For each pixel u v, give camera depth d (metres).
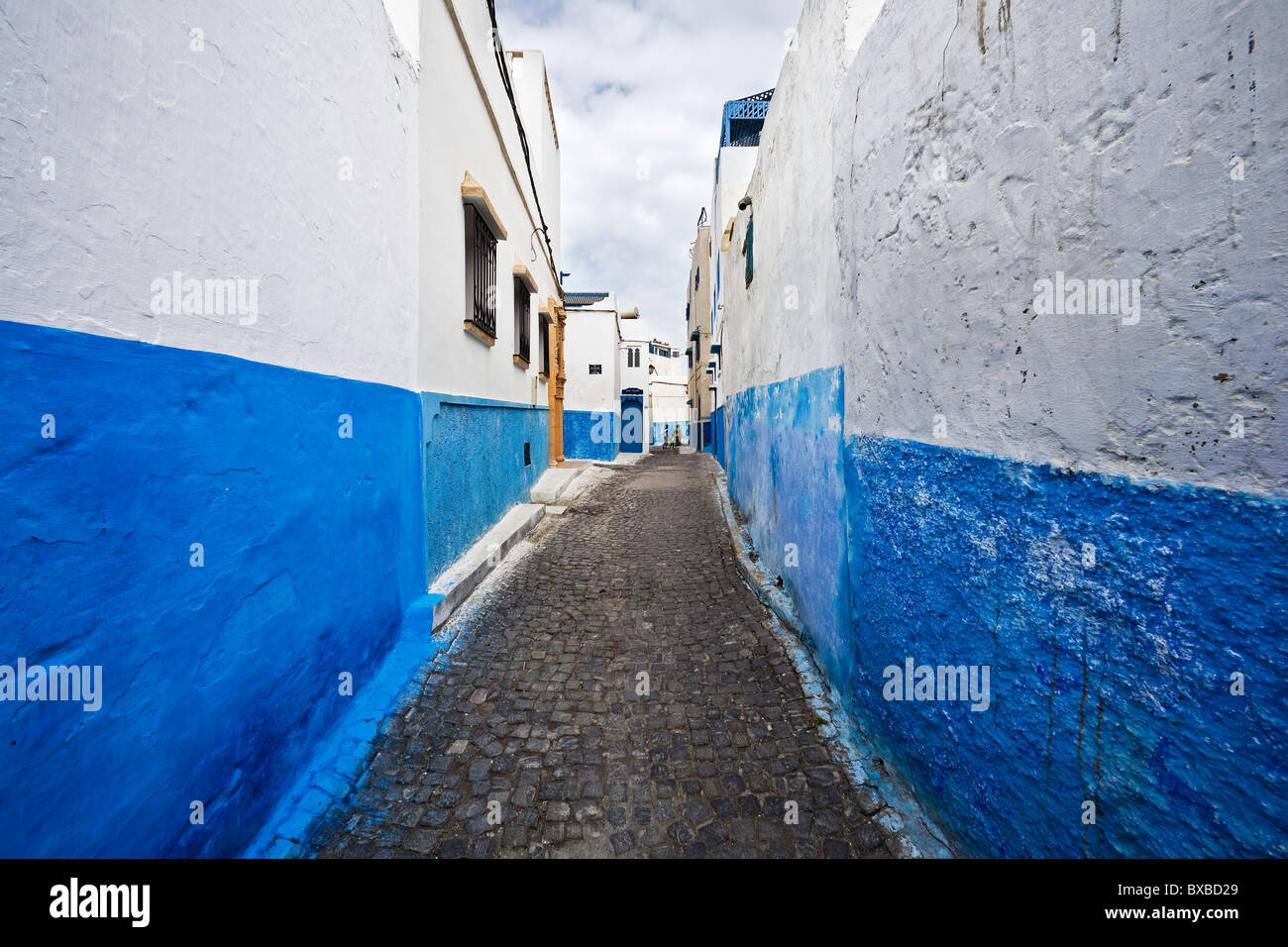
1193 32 1.05
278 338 2.24
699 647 3.78
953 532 1.92
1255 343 0.96
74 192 1.36
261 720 2.08
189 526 1.71
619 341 22.12
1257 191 0.95
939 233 2.01
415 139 3.83
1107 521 1.28
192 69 1.77
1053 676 1.45
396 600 3.51
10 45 1.20
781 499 4.80
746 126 13.84
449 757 2.62
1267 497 0.95
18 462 1.22
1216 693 1.05
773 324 5.25
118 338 1.47
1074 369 1.37
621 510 8.50
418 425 3.93
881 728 2.49
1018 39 1.56
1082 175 1.33
